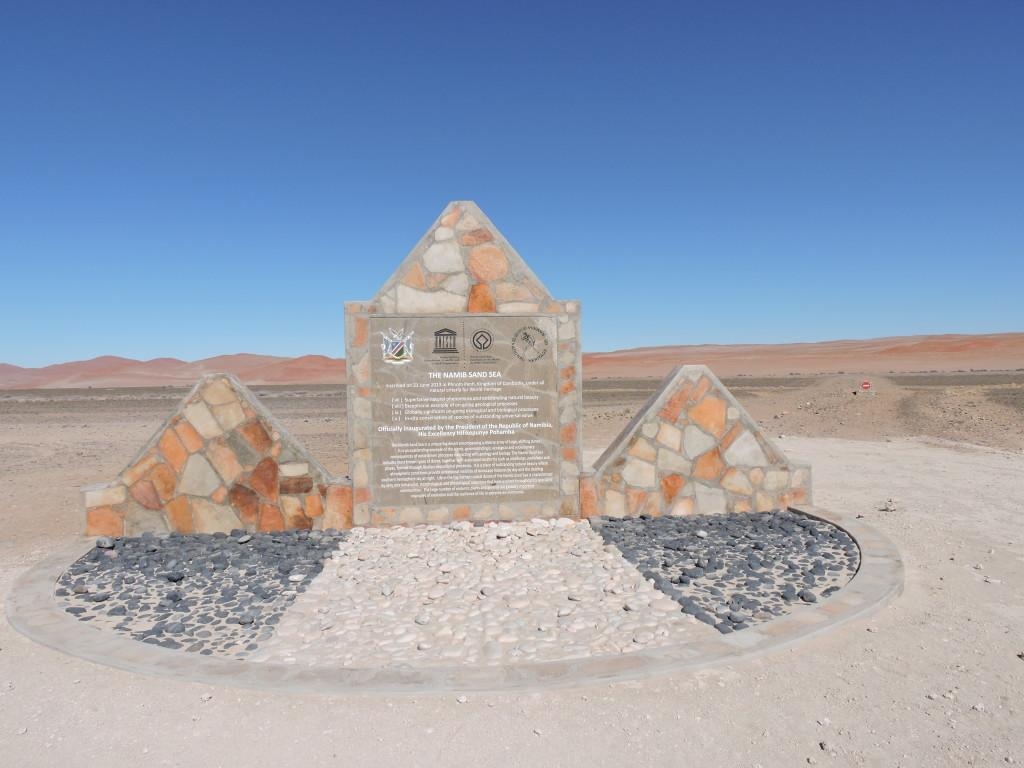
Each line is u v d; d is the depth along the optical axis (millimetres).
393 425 7984
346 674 4391
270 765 3611
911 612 5520
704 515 8555
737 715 4012
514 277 8078
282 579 6352
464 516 8117
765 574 6340
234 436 7996
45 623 5312
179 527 7938
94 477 12680
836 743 3740
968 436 16984
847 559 6797
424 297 7988
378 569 6500
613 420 22781
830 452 15172
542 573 6336
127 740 3834
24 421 27766
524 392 8117
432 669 4457
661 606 5504
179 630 5188
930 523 8492
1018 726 3877
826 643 4926
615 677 4348
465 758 3646
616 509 8414
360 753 3699
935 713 4016
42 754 3717
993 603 5727
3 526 8922
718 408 8641
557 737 3811
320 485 8047
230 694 4277
